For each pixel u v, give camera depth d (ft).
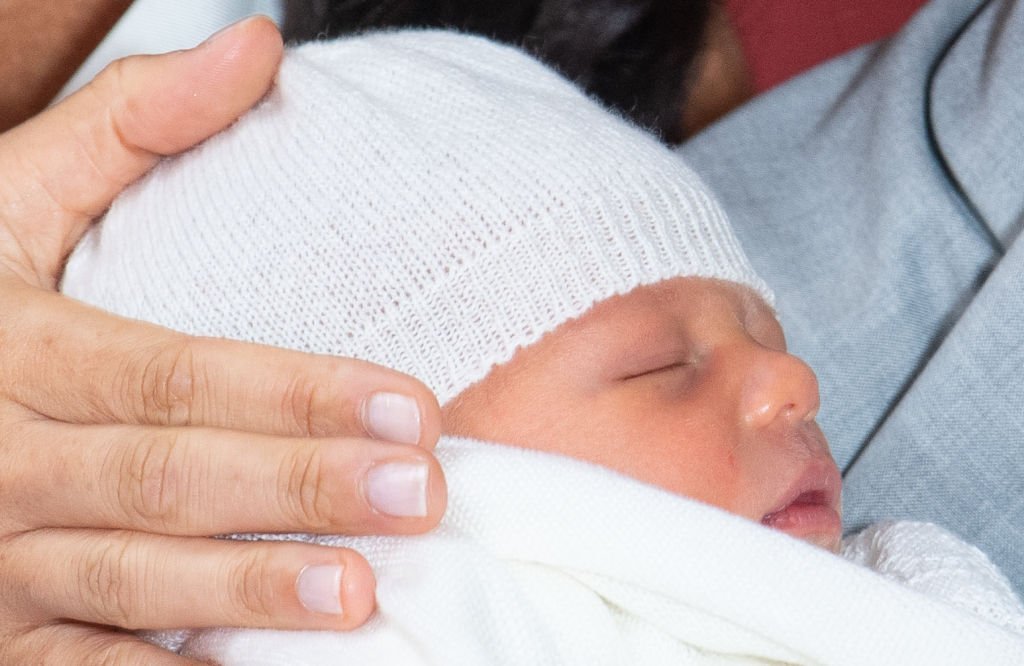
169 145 2.90
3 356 2.50
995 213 3.38
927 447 3.19
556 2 4.34
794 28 5.24
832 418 3.51
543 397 2.62
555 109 2.98
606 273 2.70
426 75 2.98
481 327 2.60
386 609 2.12
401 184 2.70
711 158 4.10
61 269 3.05
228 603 2.16
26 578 2.37
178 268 2.74
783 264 3.75
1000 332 3.13
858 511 3.27
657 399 2.68
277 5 4.33
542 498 2.27
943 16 3.92
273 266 2.66
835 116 3.99
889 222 3.57
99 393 2.39
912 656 2.20
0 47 3.98
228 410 2.28
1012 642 2.24
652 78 4.50
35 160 2.92
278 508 2.15
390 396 2.15
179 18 4.02
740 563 2.23
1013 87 3.42
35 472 2.34
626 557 2.24
